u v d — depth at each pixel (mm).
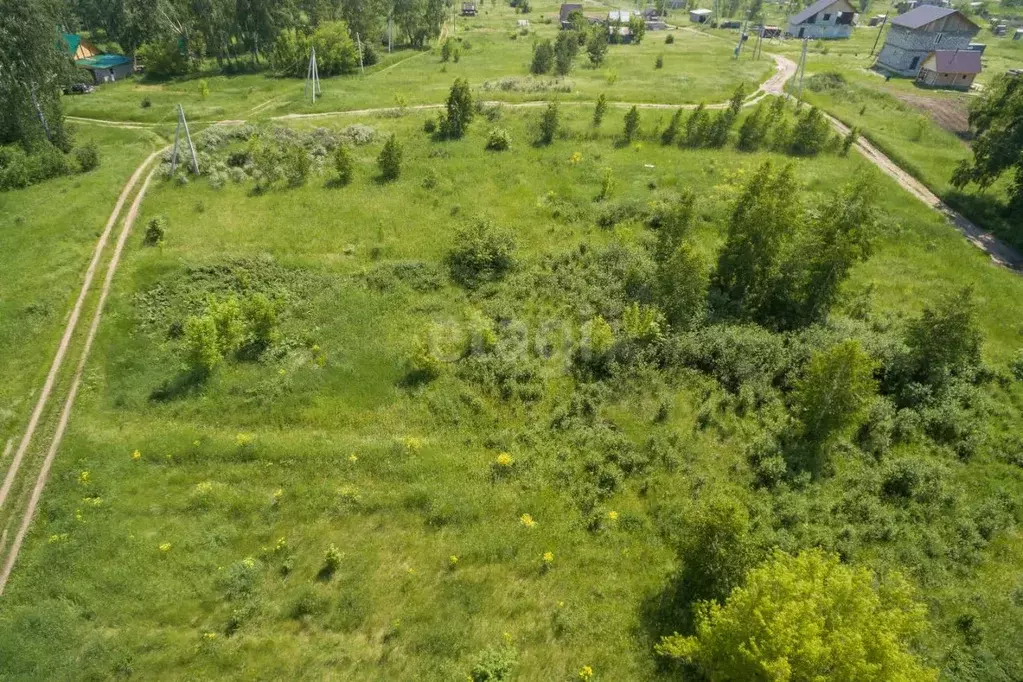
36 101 48125
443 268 35281
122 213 39812
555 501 23375
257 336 29891
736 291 33344
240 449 24984
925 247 40062
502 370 28703
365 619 19797
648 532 22344
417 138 51938
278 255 35688
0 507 23016
